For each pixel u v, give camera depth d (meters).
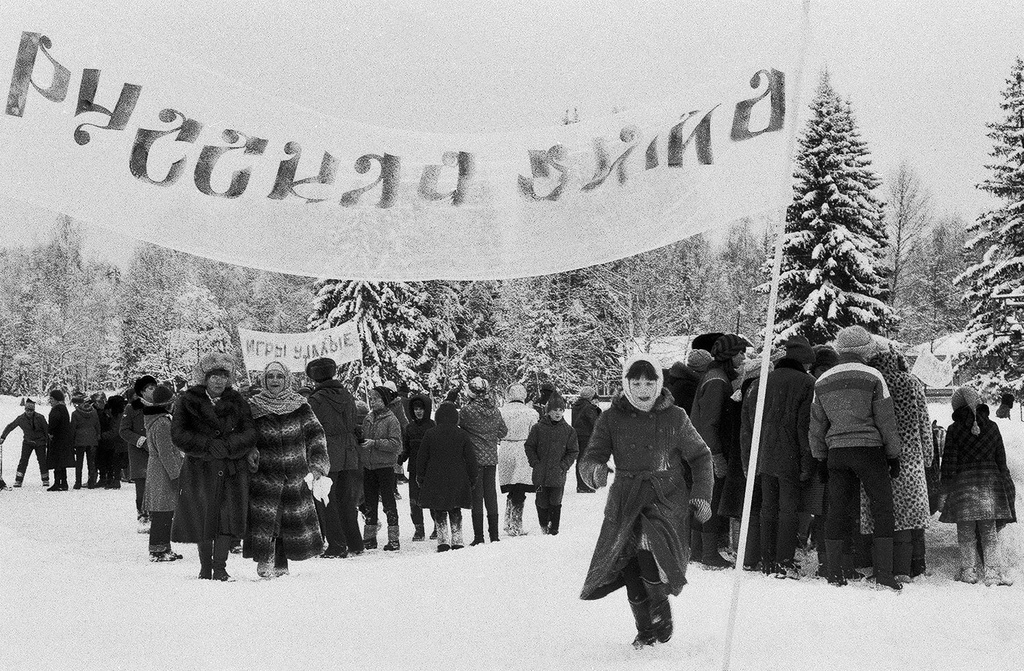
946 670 5.45
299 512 8.87
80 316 81.88
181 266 70.31
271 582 7.78
